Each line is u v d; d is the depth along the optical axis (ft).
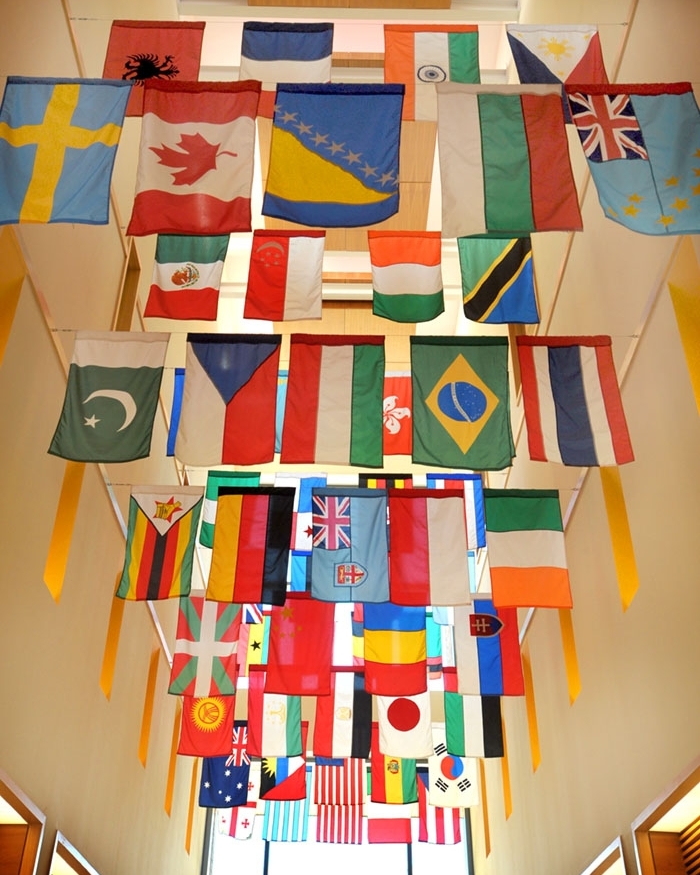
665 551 22.89
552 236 34.94
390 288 24.95
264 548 26.30
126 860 33.58
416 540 26.21
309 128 20.63
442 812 44.50
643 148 19.77
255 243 25.26
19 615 22.12
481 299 25.02
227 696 30.78
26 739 22.65
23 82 20.45
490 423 22.70
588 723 29.30
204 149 20.49
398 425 29.89
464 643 30.09
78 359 23.07
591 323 29.01
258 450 22.41
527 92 20.80
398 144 20.47
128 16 31.35
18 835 22.48
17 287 21.77
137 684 34.94
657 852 23.29
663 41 22.76
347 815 44.39
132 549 27.27
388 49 25.71
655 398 23.65
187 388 23.26
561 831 32.42
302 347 23.84
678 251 22.00
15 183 19.44
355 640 34.45
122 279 31.17
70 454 21.72
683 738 21.44
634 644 25.13
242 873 51.39
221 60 42.27
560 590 25.03
